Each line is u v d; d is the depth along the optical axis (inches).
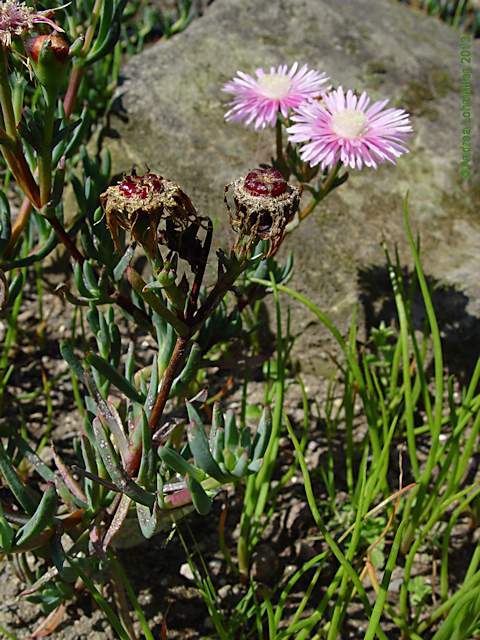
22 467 13.0
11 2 8.8
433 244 16.2
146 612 11.9
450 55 20.2
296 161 11.9
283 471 13.8
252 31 19.1
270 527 13.0
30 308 15.9
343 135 10.6
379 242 16.0
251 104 11.5
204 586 10.8
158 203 7.8
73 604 11.7
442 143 17.8
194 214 8.1
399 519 13.0
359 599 12.3
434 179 17.2
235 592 12.2
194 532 12.9
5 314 14.6
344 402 13.7
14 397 14.3
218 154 16.6
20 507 12.3
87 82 18.2
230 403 14.8
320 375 15.6
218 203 15.9
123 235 11.3
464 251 16.2
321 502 13.4
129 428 10.5
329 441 13.3
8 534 9.1
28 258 11.6
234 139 16.9
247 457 9.0
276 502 13.2
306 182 11.8
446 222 16.7
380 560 12.6
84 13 17.8
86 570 10.3
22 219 11.6
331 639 10.4
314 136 10.6
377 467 11.4
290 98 11.4
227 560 12.0
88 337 15.5
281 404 11.9
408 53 19.6
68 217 16.2
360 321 15.4
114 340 11.3
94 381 10.7
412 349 15.2
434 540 12.9
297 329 15.5
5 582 11.9
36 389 14.6
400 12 21.5
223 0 19.7
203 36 18.7
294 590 12.4
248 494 11.9
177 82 17.6
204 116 17.1
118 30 11.5
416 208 16.6
